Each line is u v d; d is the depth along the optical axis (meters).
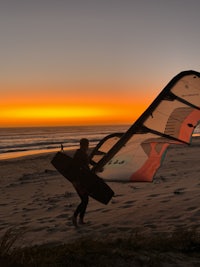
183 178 11.57
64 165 4.43
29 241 5.66
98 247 4.21
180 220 6.12
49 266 3.55
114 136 4.78
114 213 7.22
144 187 10.31
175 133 4.01
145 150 3.96
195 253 4.21
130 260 3.83
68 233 5.96
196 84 3.99
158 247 4.31
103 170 4.09
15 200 10.23
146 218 6.52
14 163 26.09
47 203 9.15
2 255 3.66
